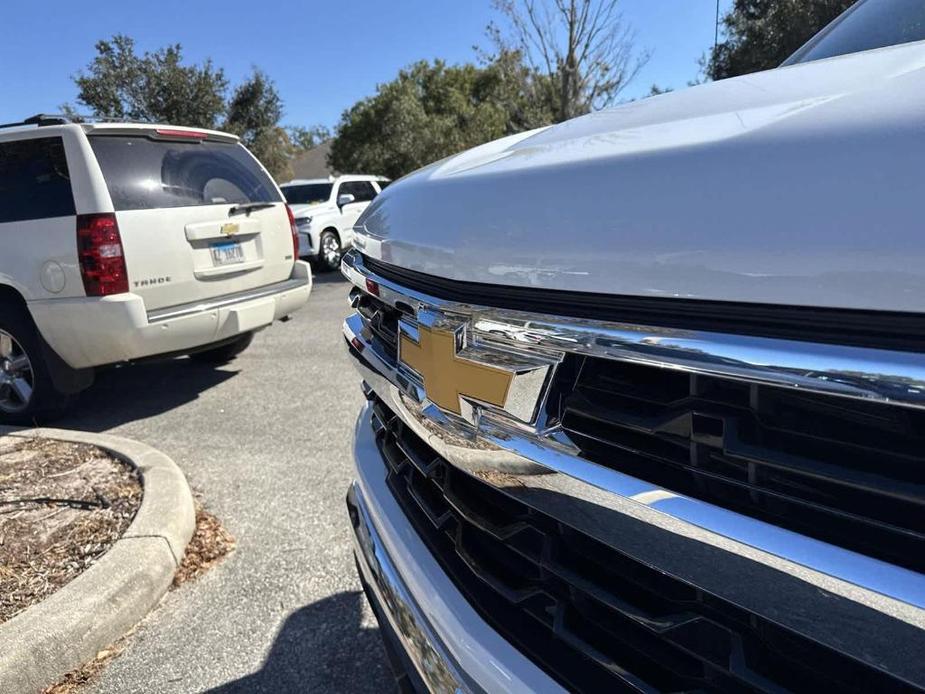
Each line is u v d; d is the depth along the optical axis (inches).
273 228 207.8
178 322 173.8
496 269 41.4
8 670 81.6
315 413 185.9
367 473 70.9
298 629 95.7
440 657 50.3
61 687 86.0
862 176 25.6
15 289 173.5
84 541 109.4
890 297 24.5
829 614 27.5
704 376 31.8
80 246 161.5
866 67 37.0
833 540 27.8
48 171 164.9
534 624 45.0
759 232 28.3
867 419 26.7
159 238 171.8
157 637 94.9
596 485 37.0
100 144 166.2
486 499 48.6
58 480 131.7
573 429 38.7
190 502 124.2
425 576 54.0
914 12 67.6
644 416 34.9
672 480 34.0
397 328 58.0
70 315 165.2
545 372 39.4
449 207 47.4
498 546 48.2
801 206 27.1
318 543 117.3
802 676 30.7
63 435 154.7
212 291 186.4
